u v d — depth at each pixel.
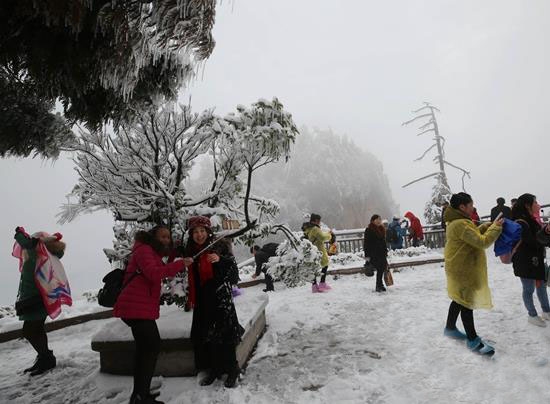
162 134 5.12
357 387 3.46
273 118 4.43
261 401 3.32
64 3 2.11
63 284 4.74
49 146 3.93
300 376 3.83
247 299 5.43
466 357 3.90
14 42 2.59
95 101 3.50
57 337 6.41
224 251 4.05
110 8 2.25
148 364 3.31
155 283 3.37
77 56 2.62
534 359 3.68
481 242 3.88
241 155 4.97
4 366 5.05
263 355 4.50
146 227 5.36
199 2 2.30
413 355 4.12
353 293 8.01
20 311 4.56
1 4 2.29
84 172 4.86
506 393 3.11
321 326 5.62
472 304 4.00
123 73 2.59
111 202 5.05
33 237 4.68
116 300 3.53
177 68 3.54
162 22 2.34
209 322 3.64
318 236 8.37
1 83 3.07
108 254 5.12
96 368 4.60
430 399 3.13
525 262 4.67
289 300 7.74
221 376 3.90
